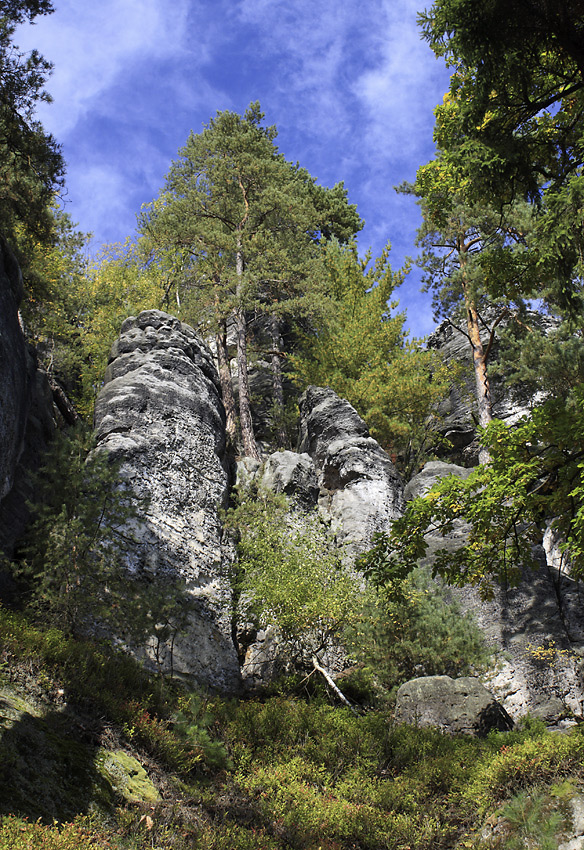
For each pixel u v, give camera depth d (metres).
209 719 10.75
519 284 11.55
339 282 31.36
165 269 32.25
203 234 27.27
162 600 12.25
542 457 10.29
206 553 18.06
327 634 15.94
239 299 26.44
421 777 10.78
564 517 9.65
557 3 9.80
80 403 25.78
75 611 11.55
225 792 9.77
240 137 29.88
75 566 11.65
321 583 16.02
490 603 18.53
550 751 9.61
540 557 19.22
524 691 16.66
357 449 23.34
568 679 16.59
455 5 9.99
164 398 20.33
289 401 32.81
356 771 11.03
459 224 25.30
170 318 23.52
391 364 28.11
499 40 10.31
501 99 10.95
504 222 22.77
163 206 32.25
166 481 18.47
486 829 8.95
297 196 32.62
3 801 6.82
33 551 12.24
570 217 9.91
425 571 17.09
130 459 17.89
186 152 31.48
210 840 8.16
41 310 25.69
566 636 17.45
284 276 28.06
